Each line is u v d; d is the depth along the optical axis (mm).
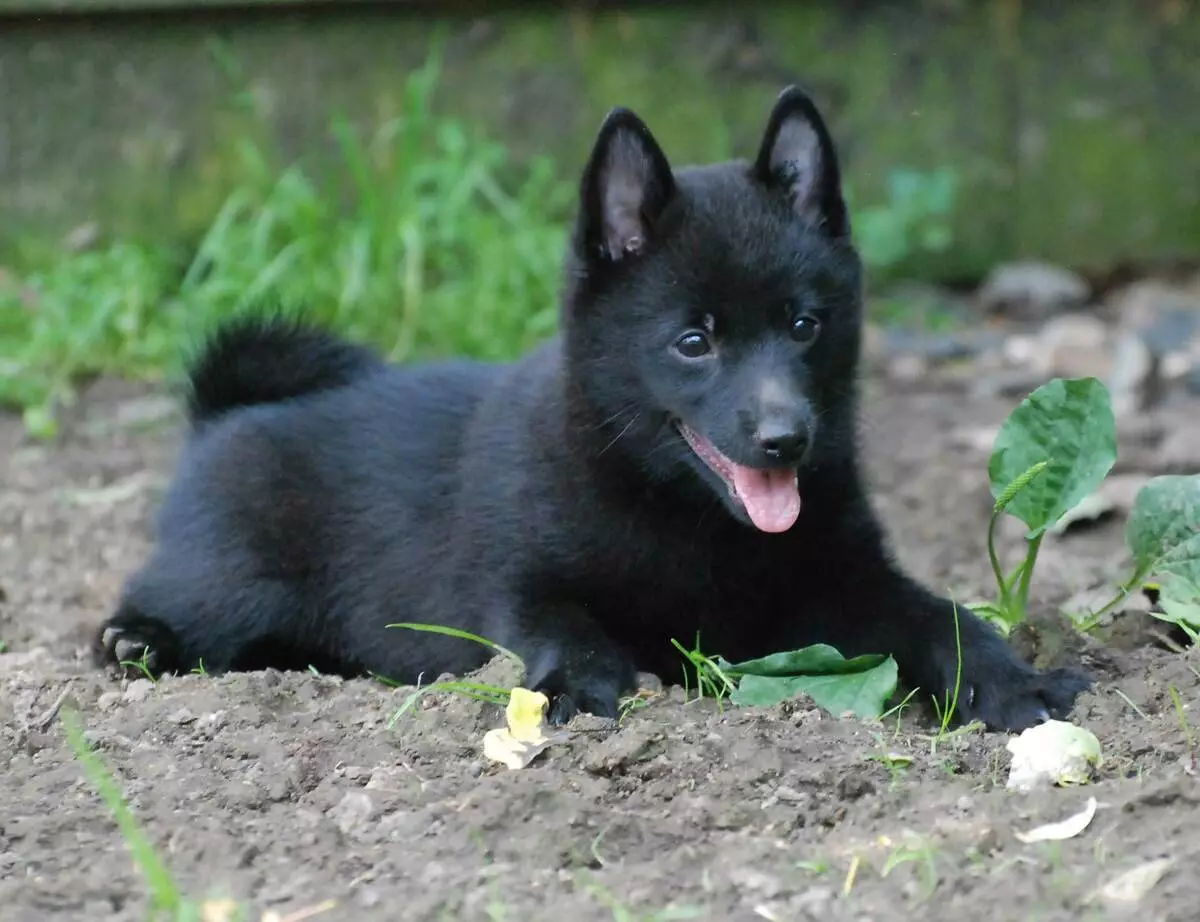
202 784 7398
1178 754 7355
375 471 10227
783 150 9117
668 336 8805
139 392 16531
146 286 17469
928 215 19266
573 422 9164
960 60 19141
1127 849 6348
